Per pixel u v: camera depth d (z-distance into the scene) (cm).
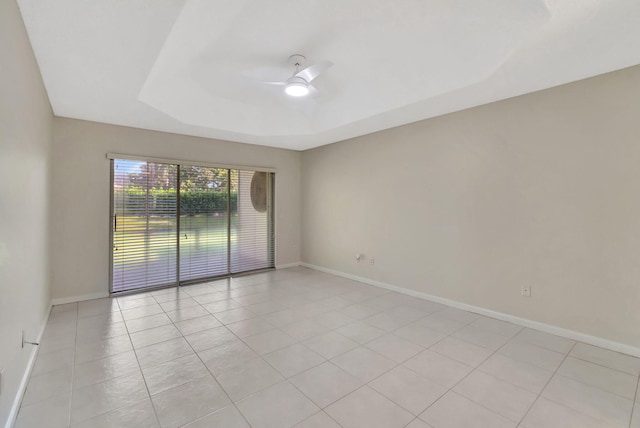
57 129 363
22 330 204
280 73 323
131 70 241
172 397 199
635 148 252
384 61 293
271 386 212
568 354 257
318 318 336
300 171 611
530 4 182
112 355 252
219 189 503
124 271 414
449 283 377
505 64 242
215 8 189
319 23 233
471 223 354
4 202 160
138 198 422
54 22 179
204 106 387
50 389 205
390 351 262
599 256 270
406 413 185
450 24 228
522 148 313
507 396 202
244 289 445
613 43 212
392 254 442
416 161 409
